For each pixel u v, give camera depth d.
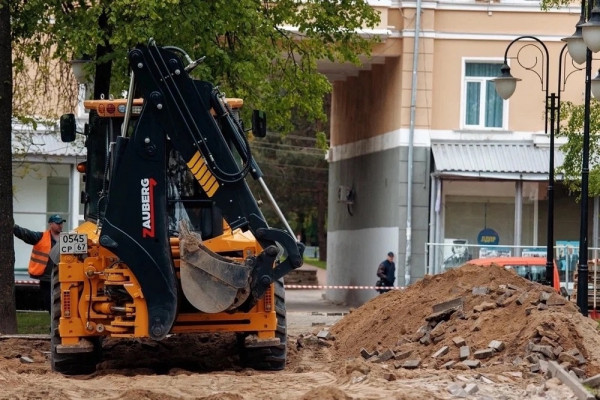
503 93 32.06
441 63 47.72
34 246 27.95
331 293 59.19
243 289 19.20
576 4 48.00
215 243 19.92
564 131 37.34
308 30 36.34
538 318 20.39
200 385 17.81
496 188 47.94
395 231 47.69
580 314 21.28
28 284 38.50
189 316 19.78
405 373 18.67
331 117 61.03
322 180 95.19
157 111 19.34
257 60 32.94
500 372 18.69
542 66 46.41
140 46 19.38
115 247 19.20
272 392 16.83
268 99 35.53
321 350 25.52
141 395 16.38
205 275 19.06
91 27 29.61
